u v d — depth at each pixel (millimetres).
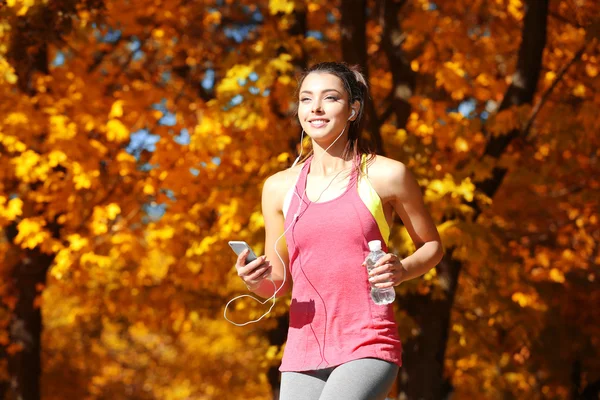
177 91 14070
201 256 12062
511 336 14703
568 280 15312
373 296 3820
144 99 12898
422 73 13727
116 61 14898
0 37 10508
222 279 12867
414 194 4074
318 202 4020
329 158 4191
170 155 11977
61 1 10320
